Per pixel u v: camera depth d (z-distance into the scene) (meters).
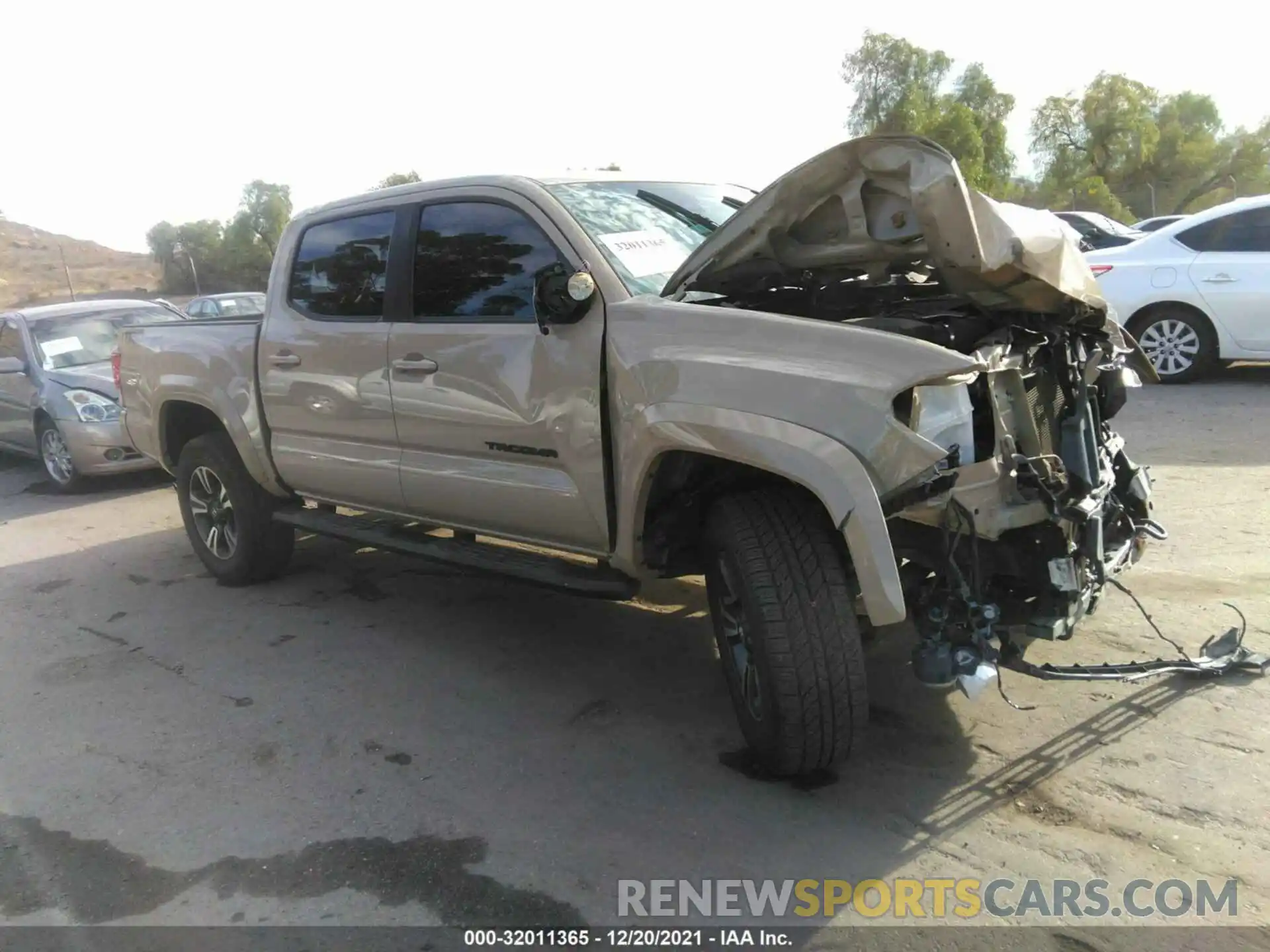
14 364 9.41
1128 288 9.44
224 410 5.40
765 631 3.07
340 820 3.32
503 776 3.53
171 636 5.16
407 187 4.49
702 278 3.60
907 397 2.89
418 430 4.36
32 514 8.44
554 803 3.33
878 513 2.84
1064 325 3.63
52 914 2.93
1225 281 8.95
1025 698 3.78
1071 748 3.42
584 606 5.18
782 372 3.04
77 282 73.50
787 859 2.95
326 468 4.95
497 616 5.11
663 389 3.33
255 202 52.56
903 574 3.26
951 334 3.22
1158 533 4.02
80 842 3.30
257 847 3.20
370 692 4.31
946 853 2.93
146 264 82.38
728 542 3.20
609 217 4.02
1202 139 50.53
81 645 5.14
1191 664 3.60
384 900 2.89
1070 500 3.17
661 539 3.68
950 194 2.96
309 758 3.76
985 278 3.11
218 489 5.86
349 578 5.90
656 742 3.71
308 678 4.50
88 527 7.75
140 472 9.81
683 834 3.11
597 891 2.87
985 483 3.01
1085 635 4.25
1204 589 4.63
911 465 2.81
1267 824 2.94
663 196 4.43
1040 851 2.90
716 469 3.46
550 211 3.89
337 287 4.78
